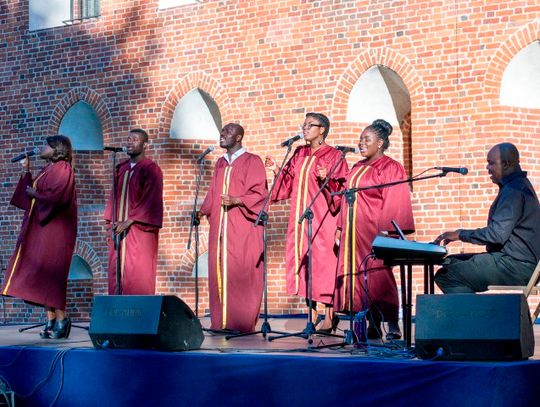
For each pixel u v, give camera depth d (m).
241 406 5.68
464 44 10.41
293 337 7.30
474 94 10.33
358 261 7.40
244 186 7.98
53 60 13.33
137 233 8.21
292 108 11.46
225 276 7.91
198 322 6.29
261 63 11.71
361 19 11.02
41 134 13.36
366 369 5.26
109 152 12.99
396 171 7.38
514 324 5.07
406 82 10.68
